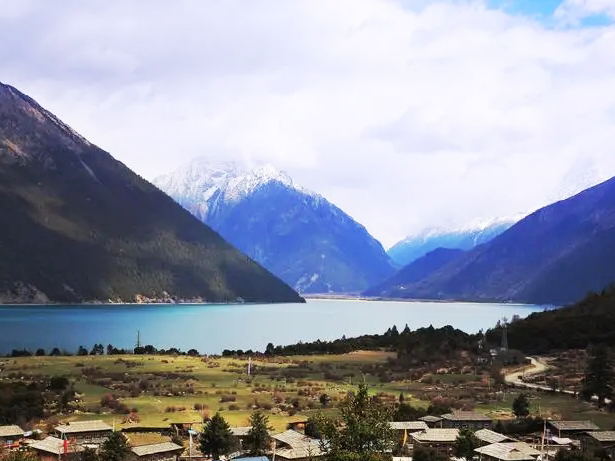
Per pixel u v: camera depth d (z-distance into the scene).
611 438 115.94
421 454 102.56
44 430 119.56
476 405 150.50
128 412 135.25
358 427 72.50
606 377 152.38
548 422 124.75
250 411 138.25
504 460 101.69
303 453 102.94
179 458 105.12
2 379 169.25
